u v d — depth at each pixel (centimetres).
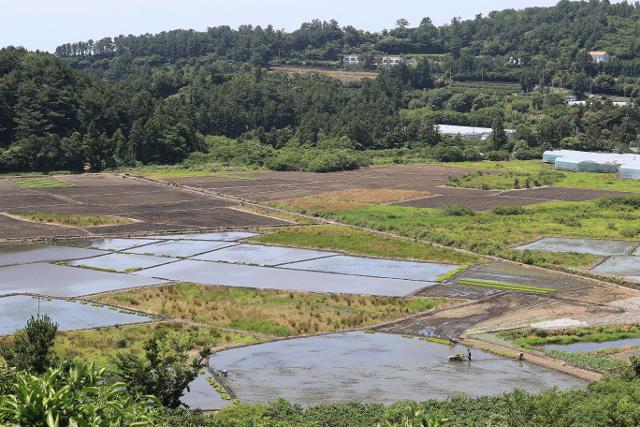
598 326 10381
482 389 8181
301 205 19650
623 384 7619
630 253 14762
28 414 3669
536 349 9462
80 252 14688
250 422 6612
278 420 6788
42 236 15912
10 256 14288
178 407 7188
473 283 12588
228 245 15450
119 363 7281
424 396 7975
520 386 8281
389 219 17938
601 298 11781
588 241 15862
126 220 17650
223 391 8069
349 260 14312
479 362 9081
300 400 7844
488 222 17725
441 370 8788
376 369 8806
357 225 17488
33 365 7406
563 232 16638
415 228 16725
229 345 9612
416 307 11225
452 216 18400
